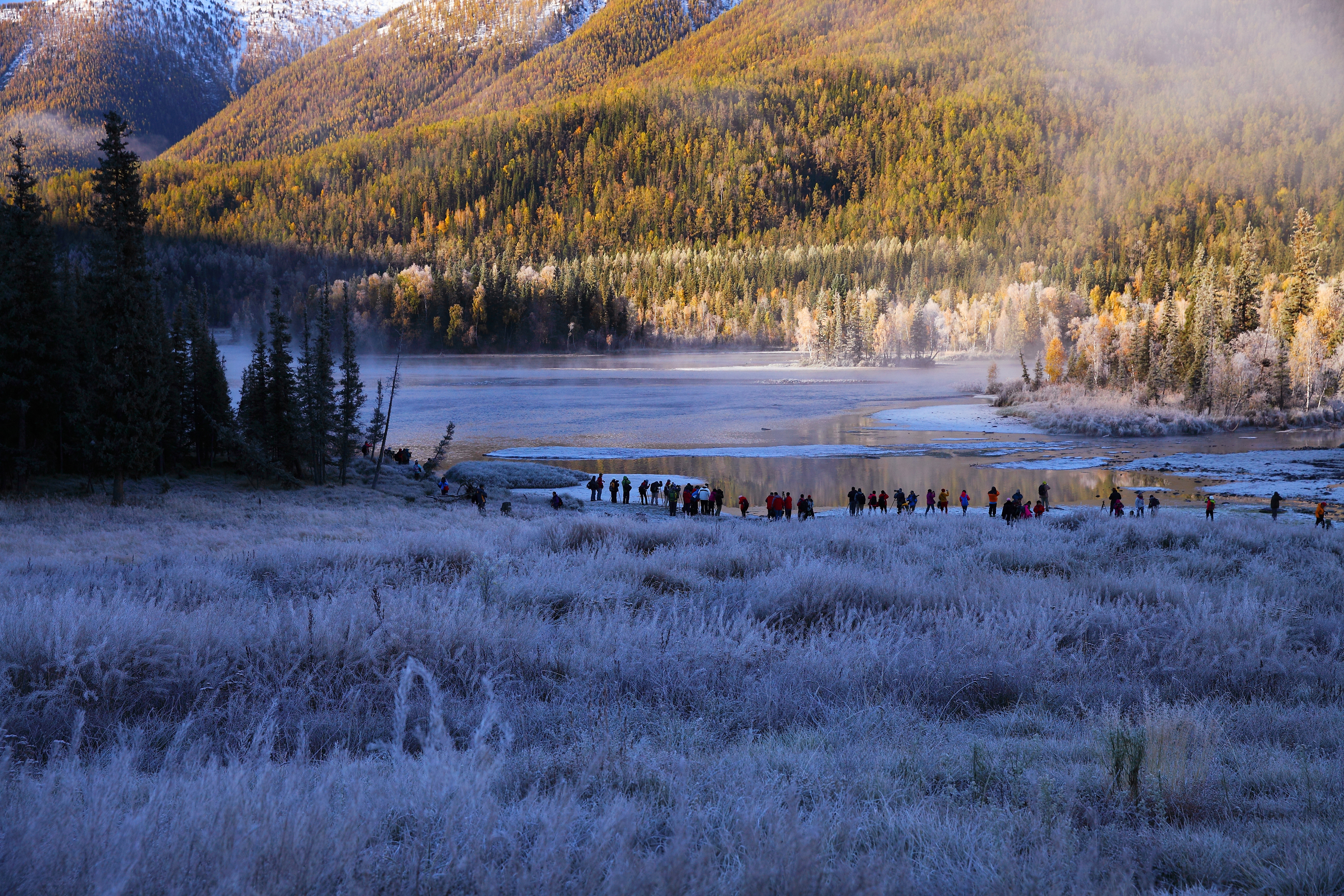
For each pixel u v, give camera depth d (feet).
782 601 28.22
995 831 9.28
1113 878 7.53
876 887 7.04
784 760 12.67
